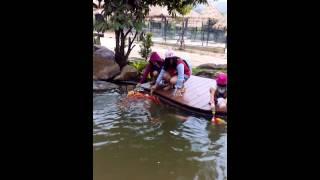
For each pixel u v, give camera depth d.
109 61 9.36
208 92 7.47
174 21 20.00
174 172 4.13
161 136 5.27
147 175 4.05
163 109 6.69
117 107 6.75
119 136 5.25
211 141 5.15
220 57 14.16
